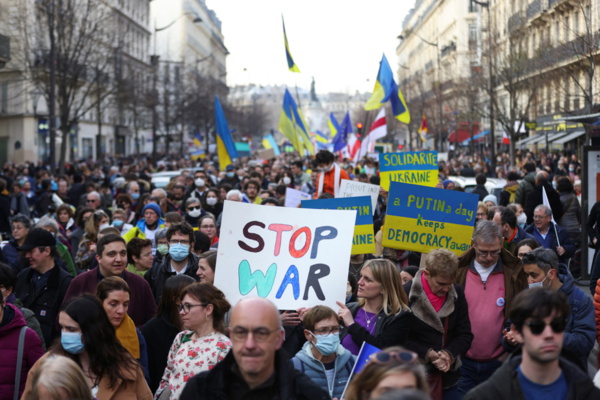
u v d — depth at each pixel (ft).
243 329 13.67
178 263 29.71
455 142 202.49
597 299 24.03
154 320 23.90
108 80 183.21
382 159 45.62
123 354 19.06
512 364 14.34
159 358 23.68
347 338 21.89
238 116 339.77
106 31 174.19
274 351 13.98
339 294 22.18
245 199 53.72
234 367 14.17
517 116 169.07
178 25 379.55
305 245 22.41
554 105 135.44
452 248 28.50
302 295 22.18
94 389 18.65
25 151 190.39
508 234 33.73
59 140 128.47
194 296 20.71
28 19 157.07
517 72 129.70
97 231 38.68
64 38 124.67
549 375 13.96
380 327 21.50
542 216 38.22
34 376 14.98
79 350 18.74
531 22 140.46
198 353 20.47
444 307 22.07
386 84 71.15
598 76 95.30
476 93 181.78
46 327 27.48
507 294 24.04
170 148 301.63
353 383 12.92
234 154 81.71
